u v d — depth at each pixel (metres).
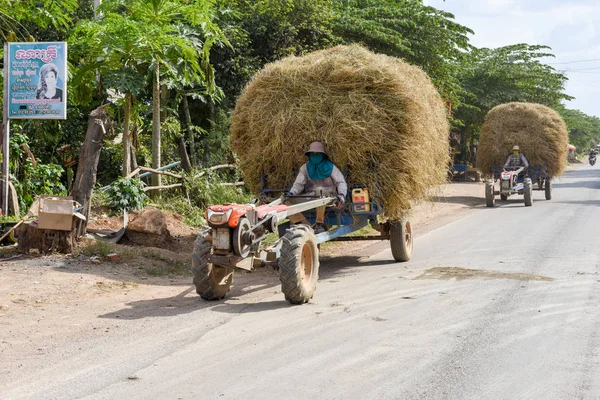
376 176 8.99
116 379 4.63
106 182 16.61
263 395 4.30
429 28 25.83
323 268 9.97
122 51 12.73
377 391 4.37
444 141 10.85
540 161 21.95
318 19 21.02
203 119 19.95
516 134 21.89
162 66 14.77
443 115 10.99
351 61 9.12
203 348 5.39
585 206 19.53
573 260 9.70
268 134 9.20
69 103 15.81
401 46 23.81
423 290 7.73
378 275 9.01
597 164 77.00
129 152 14.46
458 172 35.28
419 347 5.37
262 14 19.78
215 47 18.48
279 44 20.19
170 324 6.21
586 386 4.45
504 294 7.41
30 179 12.43
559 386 4.46
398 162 8.95
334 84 9.02
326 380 4.58
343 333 5.81
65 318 6.41
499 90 39.53
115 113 16.92
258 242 7.17
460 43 26.75
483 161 22.77
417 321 6.22
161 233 10.40
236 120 9.65
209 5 13.60
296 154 9.15
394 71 9.01
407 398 4.25
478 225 15.11
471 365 4.90
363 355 5.15
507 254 10.45
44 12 13.95
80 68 13.29
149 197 14.09
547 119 21.81
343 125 8.80
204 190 14.51
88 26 12.55
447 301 7.09
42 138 15.20
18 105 10.29
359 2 27.03
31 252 9.12
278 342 5.54
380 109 8.83
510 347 5.36
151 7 13.05
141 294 7.63
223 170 17.69
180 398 4.26
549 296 7.27
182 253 10.24
